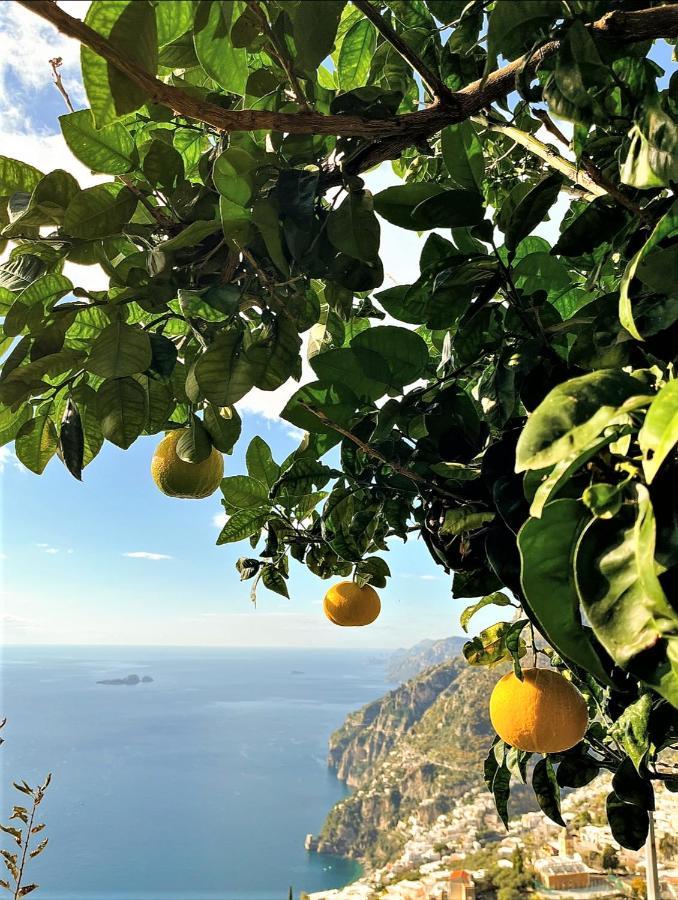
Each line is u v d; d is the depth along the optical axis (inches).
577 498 23.7
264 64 47.4
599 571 21.4
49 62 39.6
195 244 40.9
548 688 44.3
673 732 38.1
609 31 30.7
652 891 55.4
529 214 39.0
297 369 45.7
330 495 58.0
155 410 47.3
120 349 40.6
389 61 50.5
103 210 41.1
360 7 29.2
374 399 46.8
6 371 42.4
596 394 22.6
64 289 42.1
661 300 29.6
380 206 40.1
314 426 46.6
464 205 39.2
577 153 33.7
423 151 48.2
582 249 37.3
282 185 39.3
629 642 19.9
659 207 33.3
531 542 22.8
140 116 48.9
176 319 51.6
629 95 31.8
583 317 37.4
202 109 25.8
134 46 26.0
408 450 51.1
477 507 42.7
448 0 38.1
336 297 49.6
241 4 30.2
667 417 19.9
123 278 42.9
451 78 46.1
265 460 67.6
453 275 40.8
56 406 48.7
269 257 41.7
